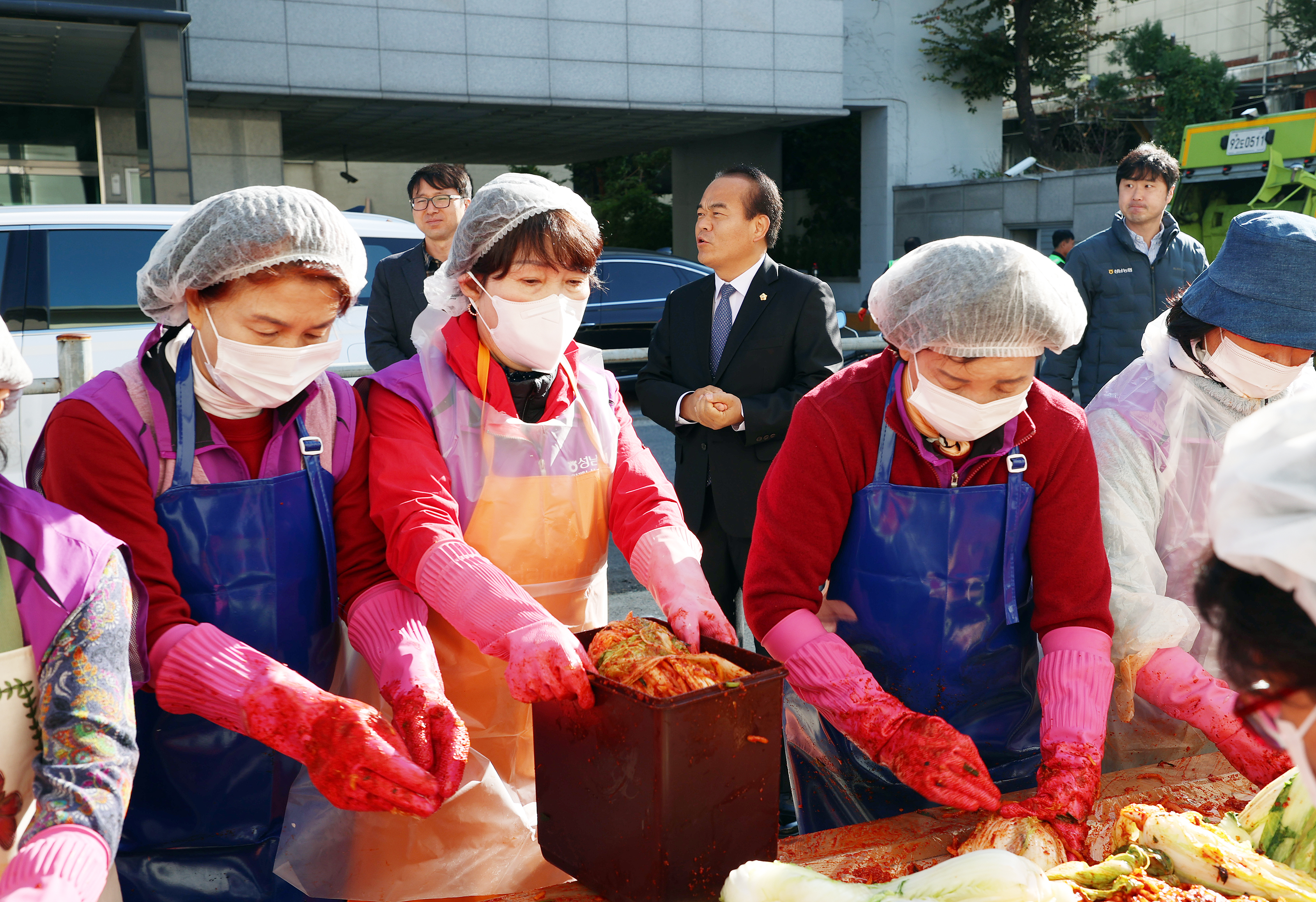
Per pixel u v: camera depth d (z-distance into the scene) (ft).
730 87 53.88
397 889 5.65
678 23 52.16
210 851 5.82
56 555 4.22
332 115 52.21
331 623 6.03
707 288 11.78
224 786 5.75
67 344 11.52
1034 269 5.32
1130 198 15.90
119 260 18.35
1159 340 6.91
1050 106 91.45
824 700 5.72
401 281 14.19
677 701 4.37
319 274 5.07
